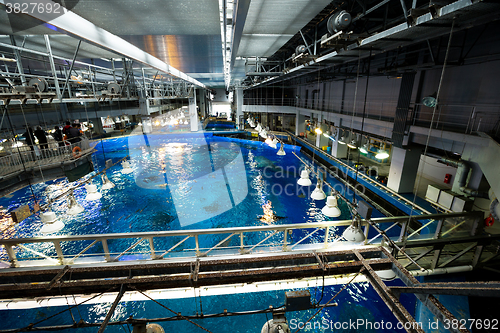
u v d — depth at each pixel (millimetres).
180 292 3729
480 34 6898
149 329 2406
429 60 9273
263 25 4531
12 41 6648
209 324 5266
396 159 10383
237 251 3955
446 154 8508
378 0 6902
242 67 12461
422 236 5996
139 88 20062
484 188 7668
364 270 2529
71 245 7773
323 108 19875
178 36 3828
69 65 11695
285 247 4016
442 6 2779
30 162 7332
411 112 10094
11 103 6812
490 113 6918
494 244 6027
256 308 5617
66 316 5438
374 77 13117
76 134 9180
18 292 2533
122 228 8836
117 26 3221
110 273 2783
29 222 9055
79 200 11039
